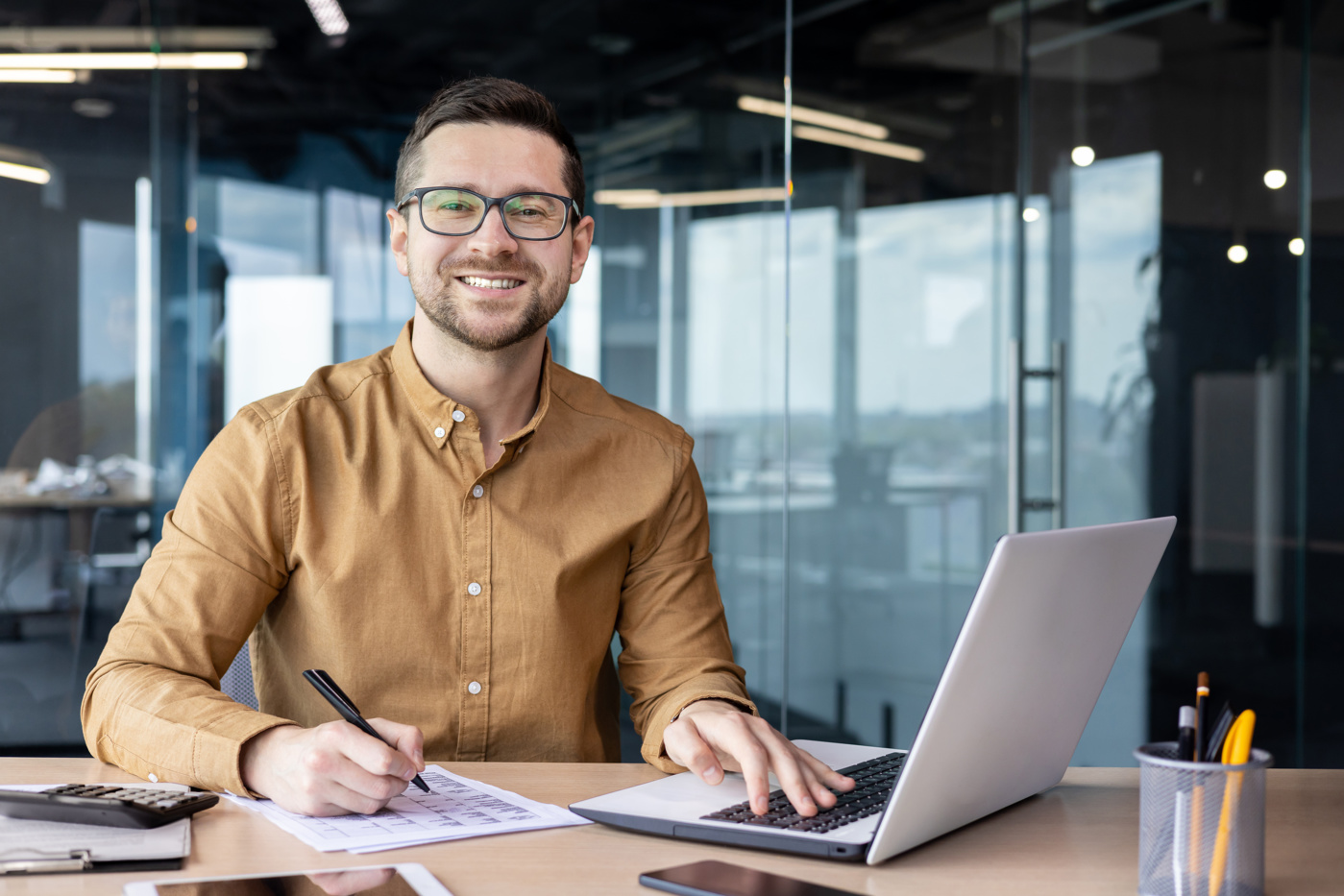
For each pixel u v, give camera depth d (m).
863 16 2.75
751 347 3.19
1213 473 2.88
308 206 3.23
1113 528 0.83
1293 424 2.90
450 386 1.22
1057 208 2.80
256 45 3.21
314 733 0.88
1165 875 0.67
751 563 3.14
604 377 3.22
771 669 3.10
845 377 2.77
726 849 0.79
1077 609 0.82
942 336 2.76
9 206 3.06
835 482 2.79
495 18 3.29
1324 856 0.79
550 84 3.28
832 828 0.80
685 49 3.25
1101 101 2.81
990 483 2.77
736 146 3.23
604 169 3.25
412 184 1.21
